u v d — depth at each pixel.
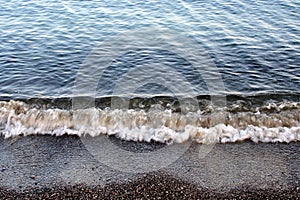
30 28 17.50
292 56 14.78
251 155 9.65
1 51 15.27
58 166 9.29
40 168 9.22
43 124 10.83
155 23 18.03
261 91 12.62
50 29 17.42
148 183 8.68
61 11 19.62
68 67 14.16
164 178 8.84
